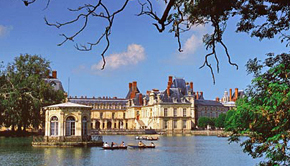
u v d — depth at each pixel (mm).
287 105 14688
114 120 186875
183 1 13078
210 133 137250
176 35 13109
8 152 52406
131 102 181750
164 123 152000
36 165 40188
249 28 14648
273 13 14039
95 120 185125
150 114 162250
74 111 64375
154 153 56406
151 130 143750
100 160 45438
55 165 40500
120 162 44469
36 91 85188
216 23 12750
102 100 189125
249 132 17266
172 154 55375
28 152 52531
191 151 60969
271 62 16609
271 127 15906
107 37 11695
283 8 13672
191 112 162625
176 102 153875
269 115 15117
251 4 13891
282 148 15055
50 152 52812
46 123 64375
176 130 150875
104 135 131000
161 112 152125
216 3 12445
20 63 88500
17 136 89750
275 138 15203
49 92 86625
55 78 137750
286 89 15094
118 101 190375
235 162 46500
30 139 79375
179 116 153000
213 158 50562
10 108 80750
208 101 185000
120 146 61781
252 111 16641
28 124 86312
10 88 83812
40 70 89812
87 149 58344
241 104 17781
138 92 189000
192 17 13164
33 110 83500
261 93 16766
